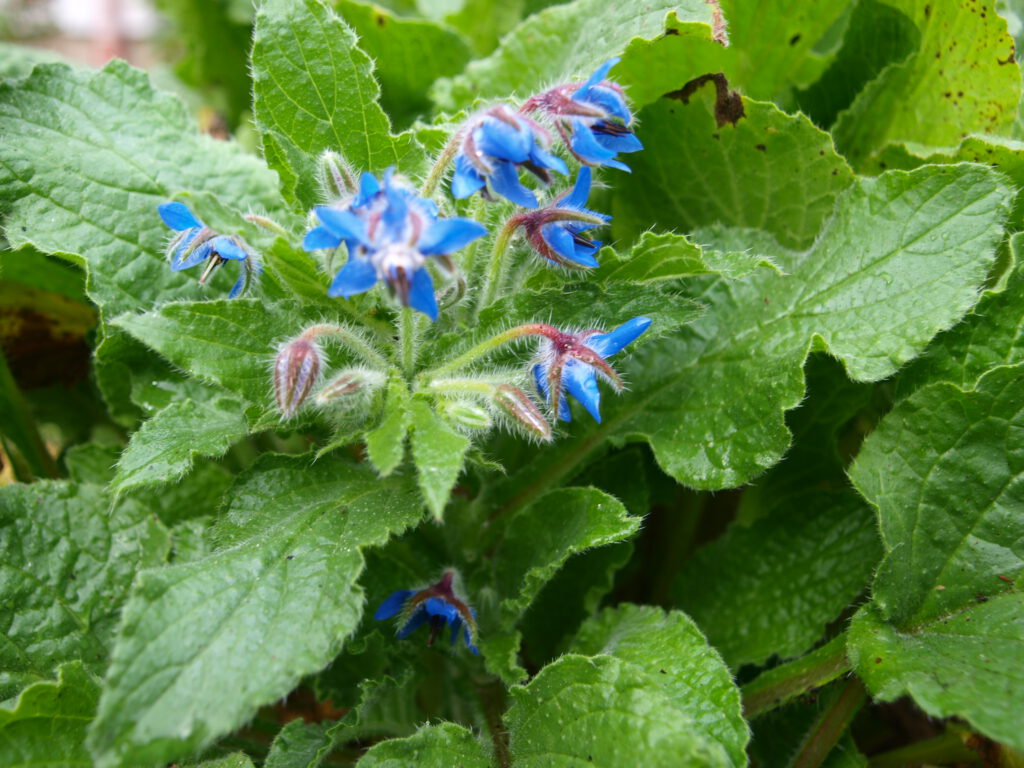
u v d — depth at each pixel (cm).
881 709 23
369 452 16
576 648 20
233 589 16
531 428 17
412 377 19
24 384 27
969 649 17
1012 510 18
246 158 24
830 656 19
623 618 20
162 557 21
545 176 17
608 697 17
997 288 19
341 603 16
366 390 18
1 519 20
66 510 21
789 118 22
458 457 16
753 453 20
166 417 19
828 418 23
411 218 15
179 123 23
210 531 18
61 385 28
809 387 23
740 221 24
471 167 17
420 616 20
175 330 17
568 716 17
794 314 21
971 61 23
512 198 17
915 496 19
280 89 20
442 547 22
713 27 21
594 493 20
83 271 24
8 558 20
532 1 32
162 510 23
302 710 24
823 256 21
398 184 16
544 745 17
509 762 18
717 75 22
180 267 18
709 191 24
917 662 17
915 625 18
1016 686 16
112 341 21
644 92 23
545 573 19
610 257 19
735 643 22
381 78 28
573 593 22
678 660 18
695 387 21
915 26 24
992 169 19
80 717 18
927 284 19
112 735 15
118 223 22
